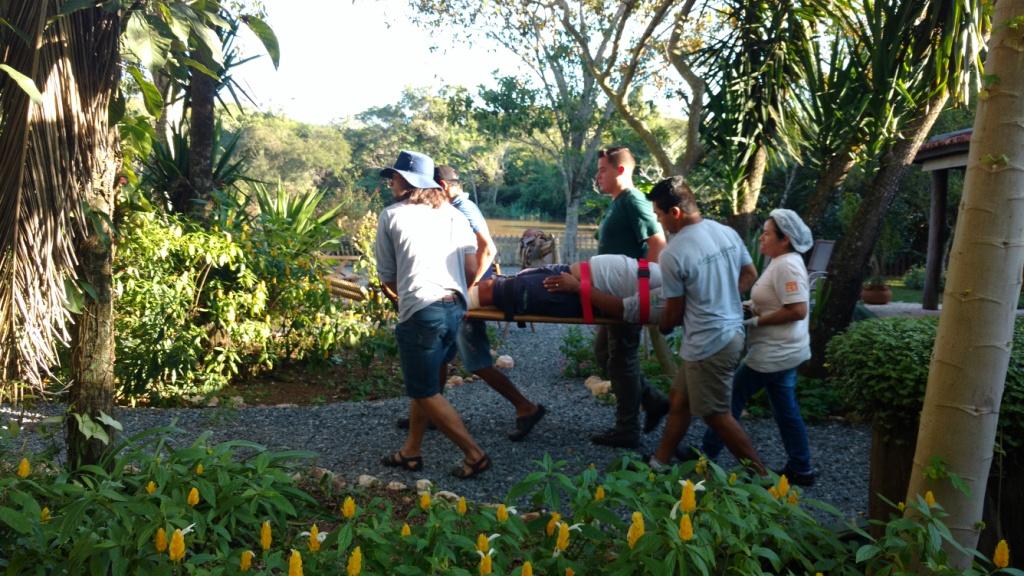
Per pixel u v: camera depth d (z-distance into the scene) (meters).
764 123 7.70
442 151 56.28
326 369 8.23
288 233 7.89
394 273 4.50
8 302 3.05
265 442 5.20
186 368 6.67
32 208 3.06
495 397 6.68
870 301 15.78
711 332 4.05
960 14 6.30
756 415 6.21
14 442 4.14
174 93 3.35
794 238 4.50
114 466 3.48
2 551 2.67
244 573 2.44
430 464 4.82
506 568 2.74
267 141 52.53
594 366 7.99
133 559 2.52
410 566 2.52
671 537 2.41
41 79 3.03
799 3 7.45
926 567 2.58
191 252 6.89
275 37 3.04
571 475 4.66
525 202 58.94
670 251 4.10
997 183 2.39
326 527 3.58
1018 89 2.34
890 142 7.09
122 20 3.21
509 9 10.96
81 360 3.46
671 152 21.77
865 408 3.35
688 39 8.56
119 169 3.58
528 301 4.83
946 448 2.54
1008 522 3.05
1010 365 2.96
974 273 2.45
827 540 2.79
